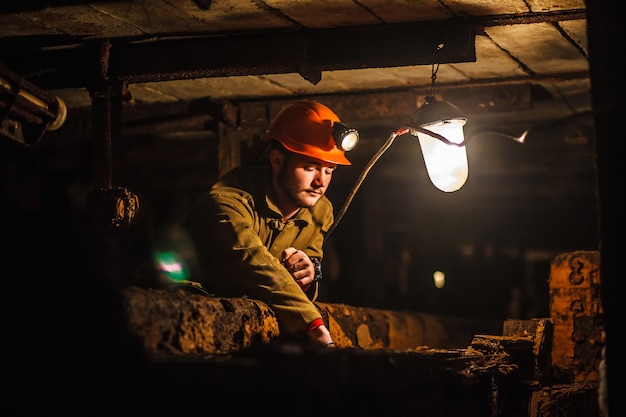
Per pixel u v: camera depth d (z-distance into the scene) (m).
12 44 4.23
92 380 2.60
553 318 4.77
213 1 3.67
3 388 2.64
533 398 3.79
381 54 4.03
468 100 5.30
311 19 3.93
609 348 2.69
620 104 2.74
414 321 6.09
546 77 5.13
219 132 5.50
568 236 12.91
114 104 4.84
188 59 4.18
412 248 12.71
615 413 2.66
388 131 7.22
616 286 2.70
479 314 13.14
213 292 3.66
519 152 8.55
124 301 2.58
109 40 4.21
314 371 2.52
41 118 4.02
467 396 3.31
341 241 9.72
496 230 13.07
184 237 3.82
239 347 3.17
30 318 2.66
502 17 3.91
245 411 2.51
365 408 2.68
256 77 4.99
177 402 2.56
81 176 6.73
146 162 7.93
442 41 3.96
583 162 8.98
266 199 3.93
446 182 4.19
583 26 4.12
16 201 5.78
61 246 2.78
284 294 3.53
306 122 3.93
